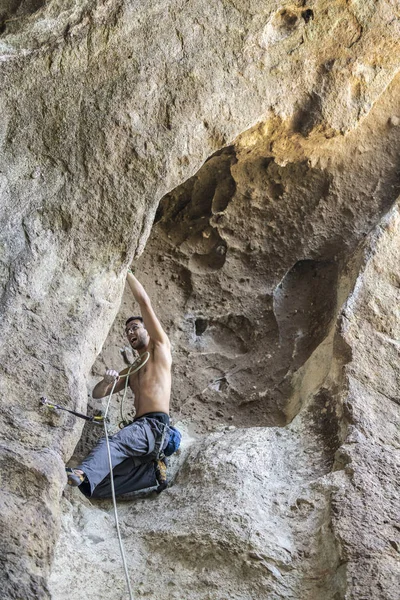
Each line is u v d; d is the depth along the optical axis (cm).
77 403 429
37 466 394
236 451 500
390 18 512
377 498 445
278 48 504
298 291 612
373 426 488
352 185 589
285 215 597
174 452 523
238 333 608
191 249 609
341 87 517
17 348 427
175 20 486
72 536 440
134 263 609
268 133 527
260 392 580
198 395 580
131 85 476
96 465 469
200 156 487
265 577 421
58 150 468
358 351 526
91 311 454
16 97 470
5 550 366
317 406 523
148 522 470
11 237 449
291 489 475
